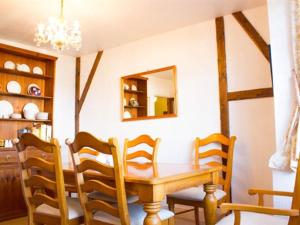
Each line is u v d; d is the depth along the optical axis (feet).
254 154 9.86
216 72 10.92
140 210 5.79
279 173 6.86
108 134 14.35
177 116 11.85
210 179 6.63
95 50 15.05
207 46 11.24
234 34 10.61
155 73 12.74
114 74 14.40
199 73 11.37
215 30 11.07
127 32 12.44
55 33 7.89
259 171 9.70
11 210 11.12
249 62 10.17
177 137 11.82
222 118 10.59
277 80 7.00
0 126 12.65
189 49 11.73
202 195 7.47
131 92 13.62
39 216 6.34
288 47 6.94
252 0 9.66
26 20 10.93
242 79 10.29
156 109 12.57
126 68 13.91
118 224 5.35
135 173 5.76
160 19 11.09
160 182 5.01
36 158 6.13
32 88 13.62
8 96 13.06
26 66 13.62
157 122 12.52
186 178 5.82
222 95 10.66
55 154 5.72
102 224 5.51
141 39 13.37
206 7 10.15
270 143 9.53
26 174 6.51
